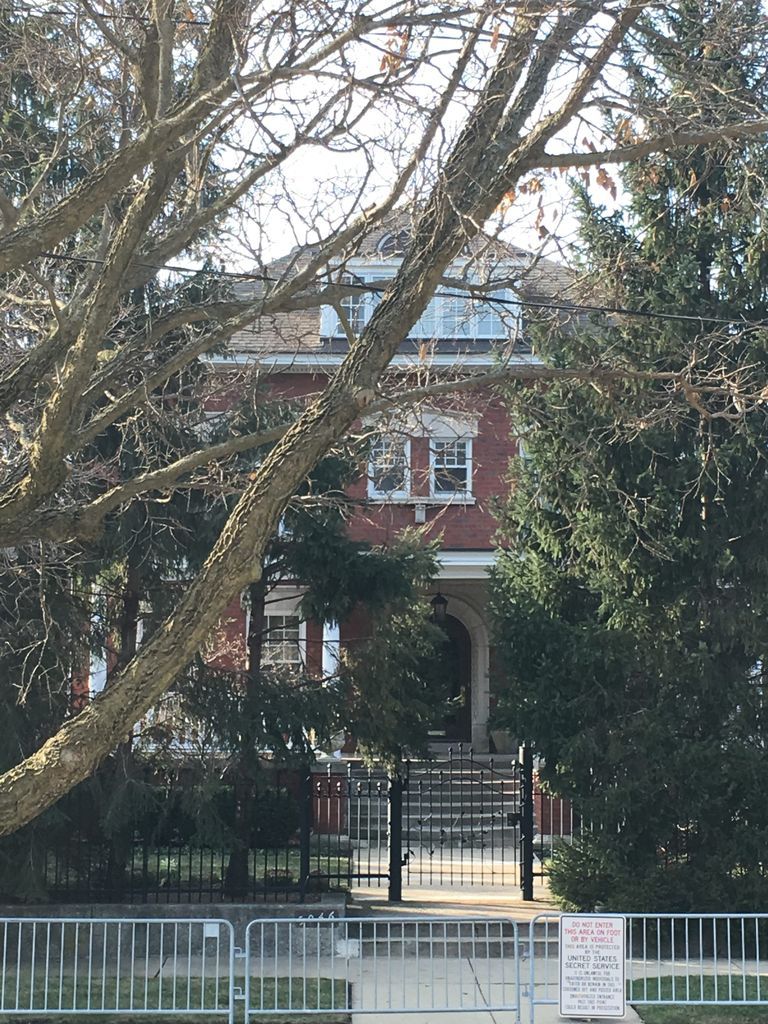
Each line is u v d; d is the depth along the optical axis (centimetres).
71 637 1205
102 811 1184
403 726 1371
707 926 1199
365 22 740
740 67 952
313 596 1296
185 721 1274
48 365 742
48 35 1198
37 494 648
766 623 1227
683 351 1078
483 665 2339
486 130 730
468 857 1709
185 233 860
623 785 1197
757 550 1223
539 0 721
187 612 550
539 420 1176
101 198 660
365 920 930
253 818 1394
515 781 1611
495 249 904
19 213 841
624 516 1216
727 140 763
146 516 1203
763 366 1191
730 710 1241
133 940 939
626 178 1227
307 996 1016
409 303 648
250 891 1269
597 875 1245
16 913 1182
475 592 2322
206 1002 989
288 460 580
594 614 1312
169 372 800
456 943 1199
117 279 653
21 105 1142
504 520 1362
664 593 1259
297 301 884
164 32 775
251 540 561
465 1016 970
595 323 1250
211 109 713
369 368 624
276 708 1262
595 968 861
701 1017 963
